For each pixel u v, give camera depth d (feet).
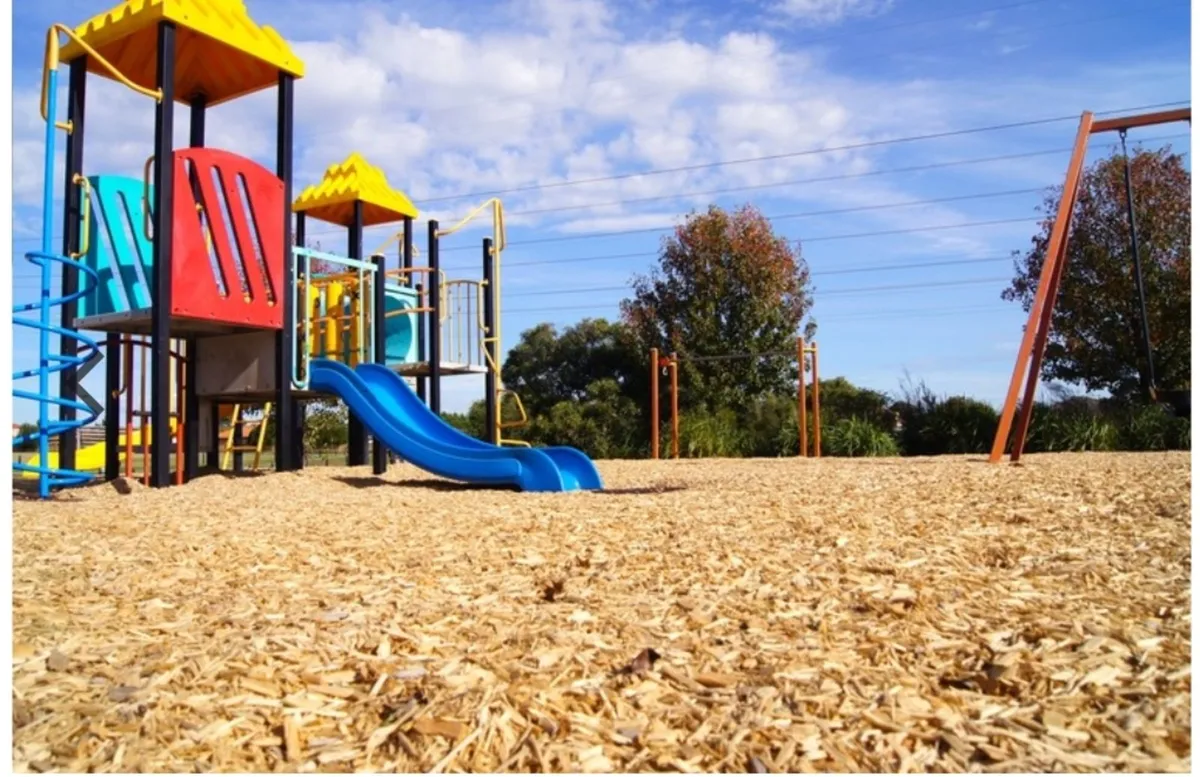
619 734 7.10
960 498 18.74
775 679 8.16
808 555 13.19
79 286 29.48
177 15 27.91
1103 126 29.48
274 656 8.81
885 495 19.69
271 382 31.78
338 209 43.91
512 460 26.94
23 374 24.76
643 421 67.56
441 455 28.43
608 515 17.98
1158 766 6.48
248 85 33.37
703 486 25.03
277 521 18.03
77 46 29.30
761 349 71.97
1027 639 9.12
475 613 10.44
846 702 7.66
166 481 27.12
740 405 70.95
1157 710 7.38
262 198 30.96
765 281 72.02
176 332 32.35
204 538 15.76
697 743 6.95
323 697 7.87
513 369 91.09
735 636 9.45
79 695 7.80
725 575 12.10
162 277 27.25
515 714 7.46
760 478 27.61
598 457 64.95
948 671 8.35
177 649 9.04
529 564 13.28
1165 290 59.00
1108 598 10.57
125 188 31.19
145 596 11.37
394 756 6.81
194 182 30.45
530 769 6.59
